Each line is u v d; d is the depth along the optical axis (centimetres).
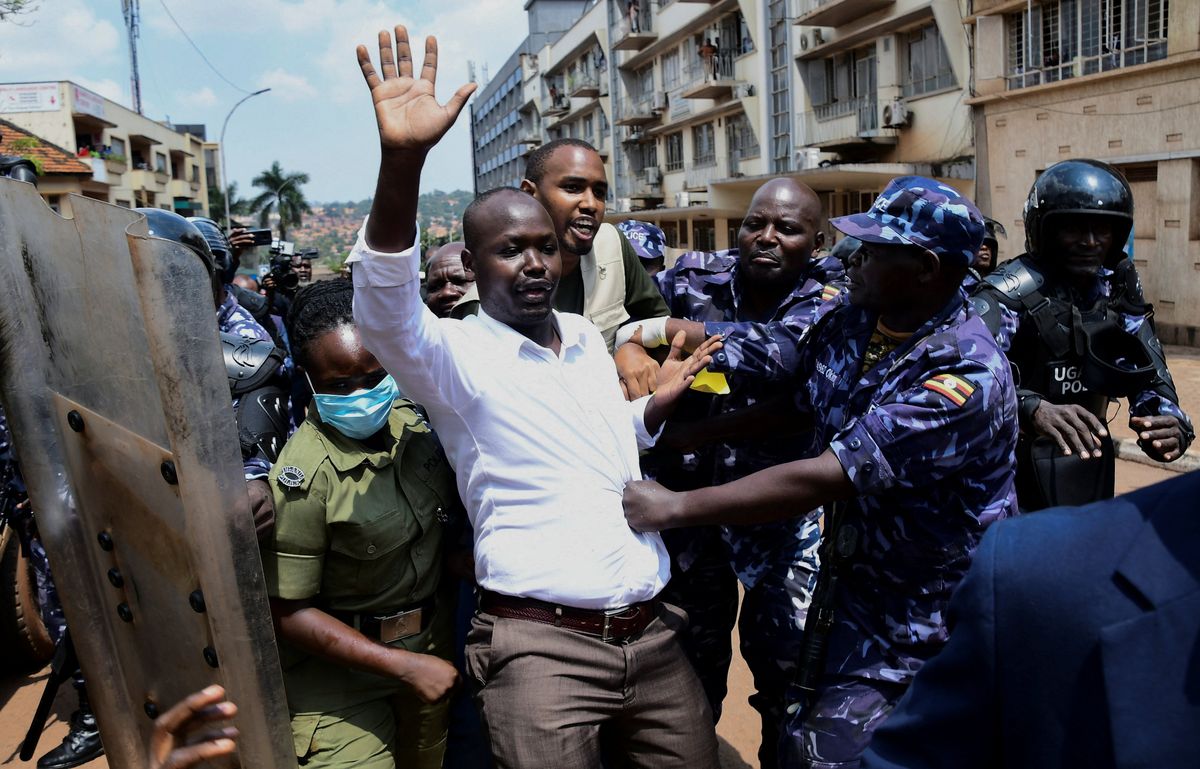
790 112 2400
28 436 167
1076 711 94
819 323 258
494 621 216
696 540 309
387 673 221
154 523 144
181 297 128
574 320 239
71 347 151
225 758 144
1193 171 1362
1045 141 1591
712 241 3130
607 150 4106
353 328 220
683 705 226
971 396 209
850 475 211
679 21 3066
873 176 1869
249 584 138
